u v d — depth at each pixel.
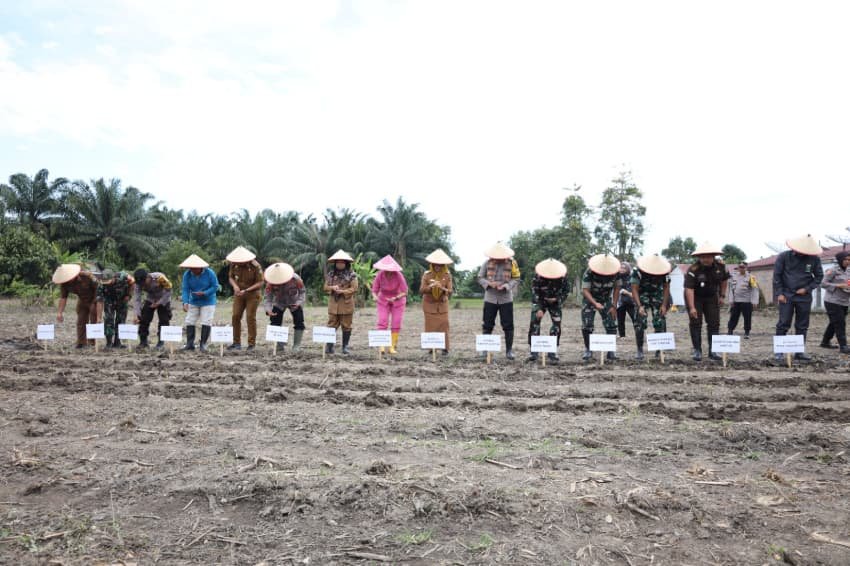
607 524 3.31
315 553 3.03
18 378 7.53
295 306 10.21
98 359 9.31
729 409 5.90
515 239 74.88
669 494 3.62
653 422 5.40
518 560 2.96
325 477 3.90
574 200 44.31
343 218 55.41
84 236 50.09
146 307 10.73
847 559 2.94
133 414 5.73
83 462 4.30
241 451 4.55
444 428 5.22
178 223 60.97
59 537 3.19
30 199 50.69
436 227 62.97
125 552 3.04
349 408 6.03
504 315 9.38
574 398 6.56
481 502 3.48
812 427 5.22
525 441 4.85
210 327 10.48
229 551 3.05
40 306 23.80
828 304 10.45
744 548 3.07
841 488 3.81
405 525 3.30
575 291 45.59
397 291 10.18
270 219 65.19
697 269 9.05
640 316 9.19
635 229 44.06
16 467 4.20
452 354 10.39
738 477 4.00
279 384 7.34
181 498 3.65
